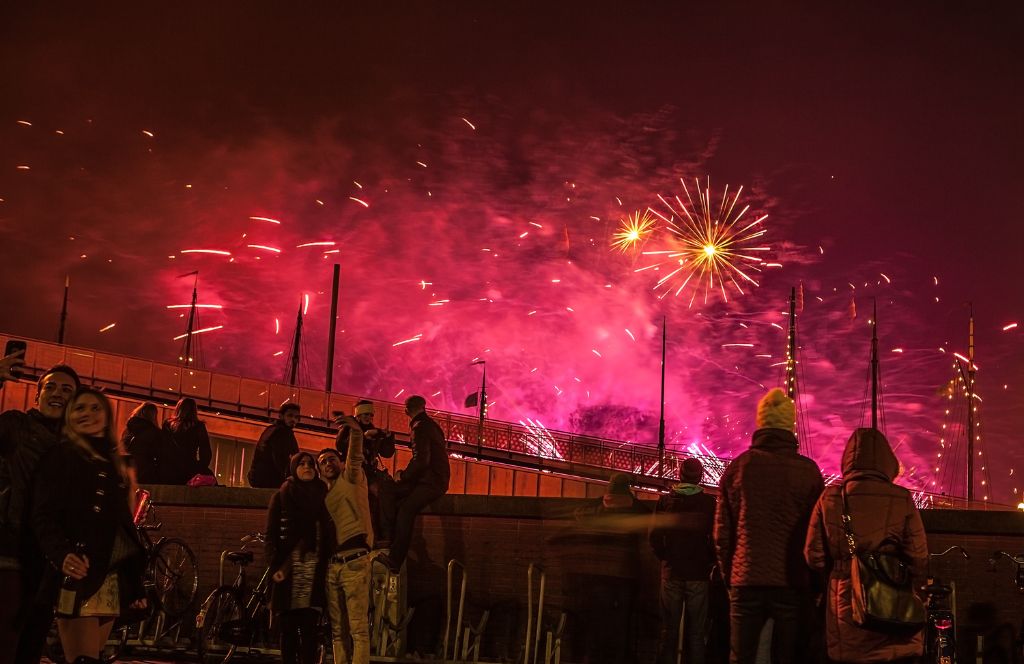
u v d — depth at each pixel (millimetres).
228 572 14281
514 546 13219
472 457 42312
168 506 14648
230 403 38344
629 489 11773
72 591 7594
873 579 8055
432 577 13445
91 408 7953
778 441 8773
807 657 9961
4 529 7559
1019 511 11320
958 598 11312
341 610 11602
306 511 11758
